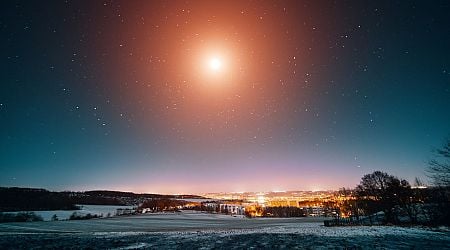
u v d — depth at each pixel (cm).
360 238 2030
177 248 1706
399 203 6631
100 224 10556
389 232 2469
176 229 7450
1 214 12738
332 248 1596
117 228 8369
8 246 1894
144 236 2469
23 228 8381
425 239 1962
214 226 9050
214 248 1680
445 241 1861
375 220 7300
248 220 13650
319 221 10788
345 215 10444
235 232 2847
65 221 12069
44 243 2017
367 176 7656
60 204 18000
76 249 1727
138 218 15038
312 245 1714
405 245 1688
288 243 1819
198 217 16638
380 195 7219
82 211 17075
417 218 5647
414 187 6425
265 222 11375
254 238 2144
